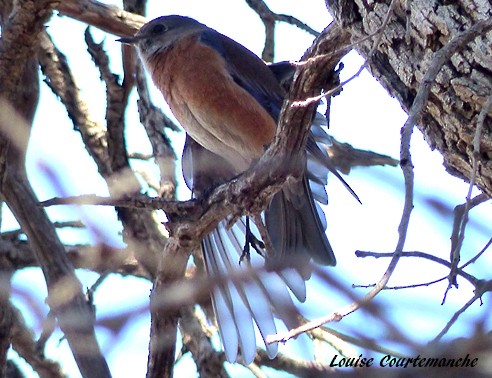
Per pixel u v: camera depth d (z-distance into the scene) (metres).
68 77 13.18
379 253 5.61
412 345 4.21
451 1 7.18
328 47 8.05
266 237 9.38
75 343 6.82
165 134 12.78
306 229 11.12
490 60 6.89
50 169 5.81
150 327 9.36
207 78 12.20
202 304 11.19
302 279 10.21
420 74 7.37
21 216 11.22
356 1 7.93
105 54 12.18
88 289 10.18
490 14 6.90
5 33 10.23
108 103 12.23
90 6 12.66
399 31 7.57
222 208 9.11
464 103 7.05
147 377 9.45
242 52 12.43
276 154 8.67
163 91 12.61
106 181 12.32
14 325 11.24
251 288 10.16
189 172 12.36
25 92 11.56
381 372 4.50
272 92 12.26
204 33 12.59
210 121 12.24
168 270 9.44
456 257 5.63
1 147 10.34
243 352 10.33
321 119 11.38
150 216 12.34
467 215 5.56
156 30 12.79
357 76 6.40
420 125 7.68
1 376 11.22
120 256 7.44
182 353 11.86
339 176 10.14
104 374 9.74
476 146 5.88
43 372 11.66
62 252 11.11
